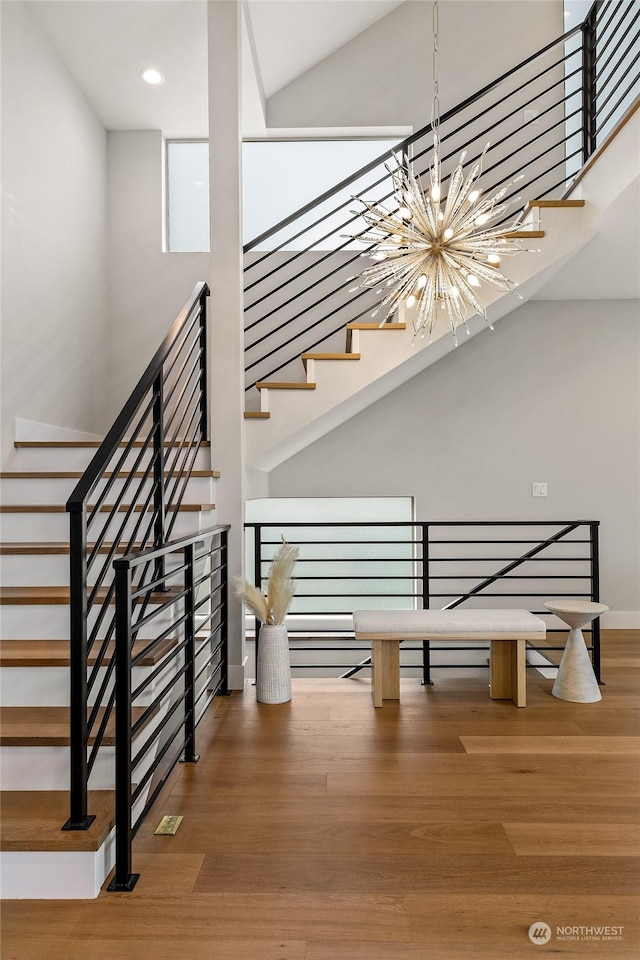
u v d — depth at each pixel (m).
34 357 3.52
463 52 4.85
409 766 2.38
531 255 3.70
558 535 3.55
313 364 3.68
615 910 1.57
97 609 2.38
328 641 5.02
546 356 4.93
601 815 2.02
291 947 1.45
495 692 3.18
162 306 4.74
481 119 4.84
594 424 4.93
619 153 3.18
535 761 2.43
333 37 4.63
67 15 3.50
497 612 3.21
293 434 3.69
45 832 1.66
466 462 4.94
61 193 3.88
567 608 3.16
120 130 4.72
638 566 4.91
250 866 1.76
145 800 2.11
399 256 2.76
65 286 3.95
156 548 2.04
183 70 4.00
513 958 1.41
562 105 4.84
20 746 1.91
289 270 4.85
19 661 2.12
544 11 4.84
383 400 4.94
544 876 1.70
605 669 3.71
